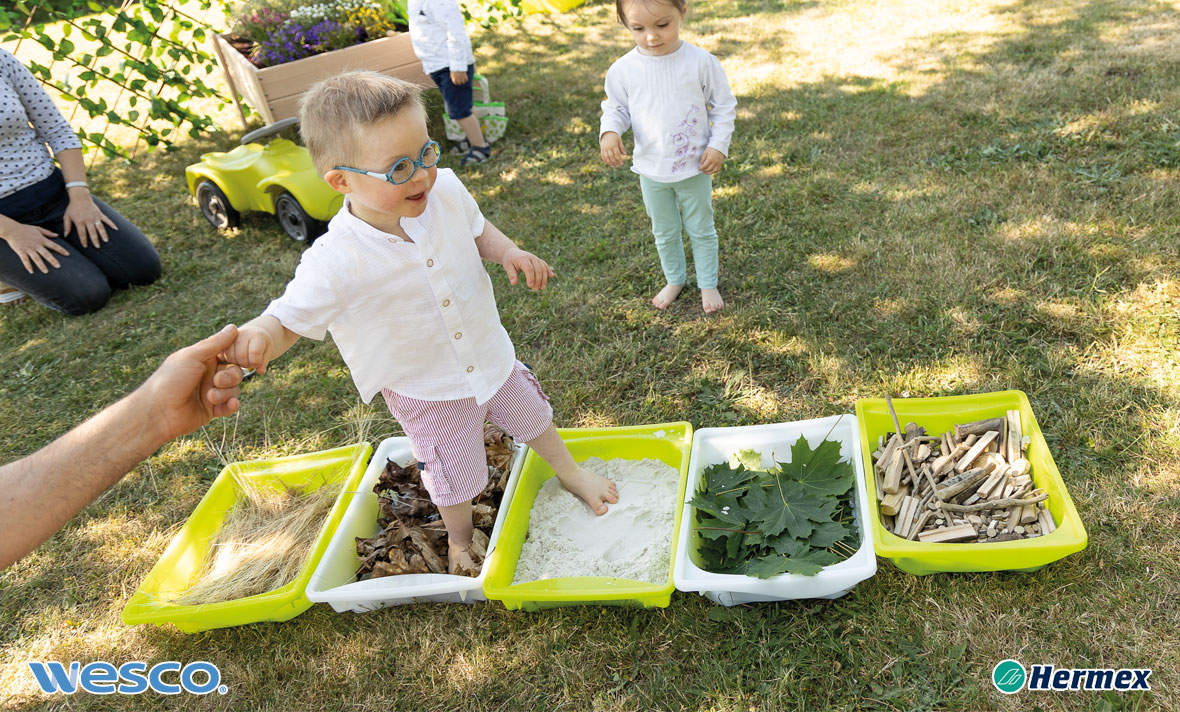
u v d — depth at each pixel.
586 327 3.55
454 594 2.36
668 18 2.88
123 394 3.64
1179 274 3.11
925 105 4.97
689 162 3.12
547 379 3.25
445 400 2.19
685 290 3.67
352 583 2.36
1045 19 6.08
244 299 4.29
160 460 3.20
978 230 3.64
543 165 5.19
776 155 4.69
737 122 5.20
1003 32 5.96
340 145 1.79
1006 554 2.04
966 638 2.05
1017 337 2.99
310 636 2.36
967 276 3.33
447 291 2.06
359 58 5.71
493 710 2.10
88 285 4.25
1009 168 4.10
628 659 2.16
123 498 3.03
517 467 2.66
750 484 2.43
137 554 2.77
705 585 2.11
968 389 2.80
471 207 2.18
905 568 2.20
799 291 3.47
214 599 2.44
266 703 2.22
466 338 2.14
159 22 5.96
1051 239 3.45
